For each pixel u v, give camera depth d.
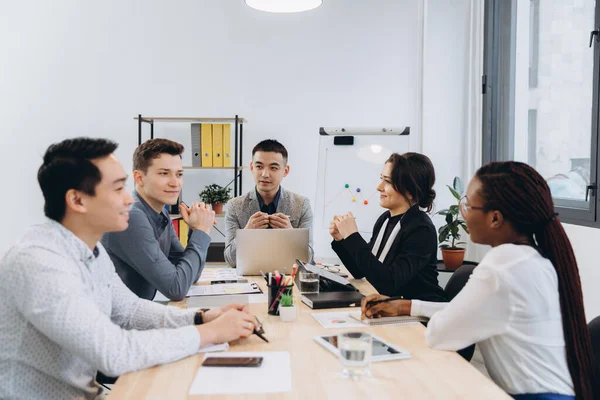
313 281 1.96
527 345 1.27
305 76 4.43
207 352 1.34
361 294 1.95
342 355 1.21
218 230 4.33
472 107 4.20
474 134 4.18
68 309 1.15
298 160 4.47
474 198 1.38
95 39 4.35
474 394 1.10
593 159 2.71
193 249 2.05
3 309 1.19
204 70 4.41
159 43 4.38
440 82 4.29
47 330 1.15
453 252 3.72
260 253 2.33
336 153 3.97
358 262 2.00
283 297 1.68
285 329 1.57
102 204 1.28
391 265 2.06
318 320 1.66
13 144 4.35
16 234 4.38
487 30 3.96
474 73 4.18
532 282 1.25
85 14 4.34
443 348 1.37
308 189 4.49
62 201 1.27
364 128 3.92
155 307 1.54
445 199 4.33
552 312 1.28
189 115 4.43
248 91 4.43
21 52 4.31
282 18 4.41
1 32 4.30
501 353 1.31
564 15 3.15
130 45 4.38
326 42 4.43
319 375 1.20
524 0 3.64
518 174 1.33
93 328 1.17
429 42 4.28
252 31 4.41
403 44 4.41
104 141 1.30
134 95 4.39
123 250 1.88
